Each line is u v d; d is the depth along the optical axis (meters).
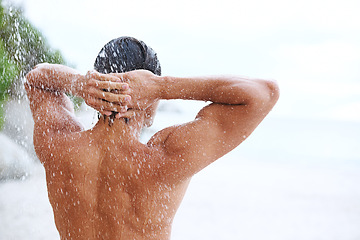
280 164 13.87
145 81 1.09
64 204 1.21
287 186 10.19
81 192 1.17
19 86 7.25
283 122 25.81
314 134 22.05
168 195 1.13
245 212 7.55
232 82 1.06
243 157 15.00
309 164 14.08
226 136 1.09
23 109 7.34
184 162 1.09
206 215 7.16
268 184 10.37
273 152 16.45
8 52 7.22
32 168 7.16
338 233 6.54
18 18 7.31
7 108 7.29
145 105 1.10
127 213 1.14
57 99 1.27
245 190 9.49
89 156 1.17
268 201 8.53
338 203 8.51
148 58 1.17
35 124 1.25
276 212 7.67
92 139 1.17
